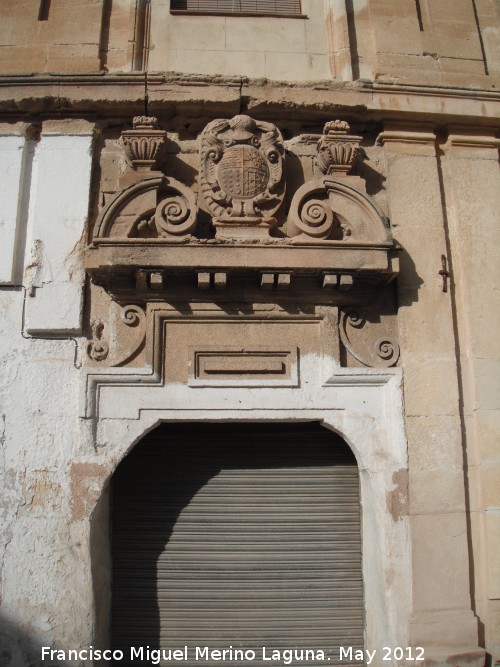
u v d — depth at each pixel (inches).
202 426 201.6
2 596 170.6
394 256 186.1
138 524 195.0
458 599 175.0
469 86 218.8
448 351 191.0
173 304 187.5
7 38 214.5
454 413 186.5
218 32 221.3
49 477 177.0
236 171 191.3
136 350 185.0
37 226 193.0
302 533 195.8
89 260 178.2
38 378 183.2
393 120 210.5
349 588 193.3
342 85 205.2
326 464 200.8
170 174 201.0
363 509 192.1
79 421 179.3
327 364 186.4
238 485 198.4
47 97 199.8
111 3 222.8
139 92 201.3
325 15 227.3
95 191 200.5
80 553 173.0
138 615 189.3
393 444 183.0
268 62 218.8
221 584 191.6
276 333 189.5
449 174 210.1
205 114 207.3
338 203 191.3
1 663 167.0
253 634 189.0
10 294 189.2
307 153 206.5
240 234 187.0
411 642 169.3
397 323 192.9
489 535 179.9
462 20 228.8
